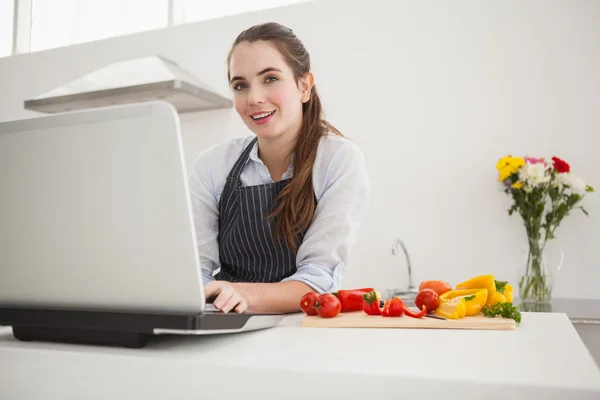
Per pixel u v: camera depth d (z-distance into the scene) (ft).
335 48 9.95
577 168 8.39
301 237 4.45
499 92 8.85
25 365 2.28
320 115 4.71
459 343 2.42
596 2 8.41
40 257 2.46
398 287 9.24
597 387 1.63
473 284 3.55
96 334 2.38
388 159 9.45
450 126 9.09
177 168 2.18
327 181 4.44
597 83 8.36
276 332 2.79
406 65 9.44
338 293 3.61
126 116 2.23
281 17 10.39
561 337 2.58
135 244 2.29
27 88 12.67
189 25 11.17
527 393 1.68
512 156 8.71
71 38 12.66
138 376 2.09
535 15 8.71
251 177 4.77
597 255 8.23
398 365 1.96
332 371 1.86
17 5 13.05
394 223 9.34
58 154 2.35
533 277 7.80
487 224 8.79
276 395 1.91
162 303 2.31
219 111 10.71
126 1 12.16
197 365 2.01
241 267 4.72
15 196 2.46
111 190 2.28
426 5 9.36
